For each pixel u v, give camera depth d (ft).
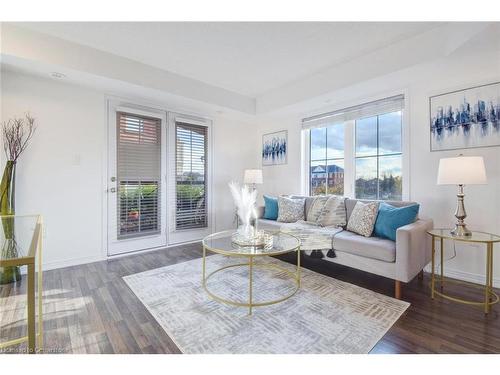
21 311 6.29
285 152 14.32
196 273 8.86
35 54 7.70
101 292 7.37
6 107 8.41
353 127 11.43
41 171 9.05
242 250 6.82
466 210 8.13
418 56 7.86
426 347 4.98
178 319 5.96
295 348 4.96
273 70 10.48
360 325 5.72
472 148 8.00
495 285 7.68
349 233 8.96
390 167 10.29
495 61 7.59
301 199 12.03
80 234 9.89
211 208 14.10
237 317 6.05
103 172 10.43
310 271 9.18
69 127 9.61
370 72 9.00
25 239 4.57
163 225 12.26
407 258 6.83
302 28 7.52
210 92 12.03
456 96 8.31
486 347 4.96
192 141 13.35
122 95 10.82
